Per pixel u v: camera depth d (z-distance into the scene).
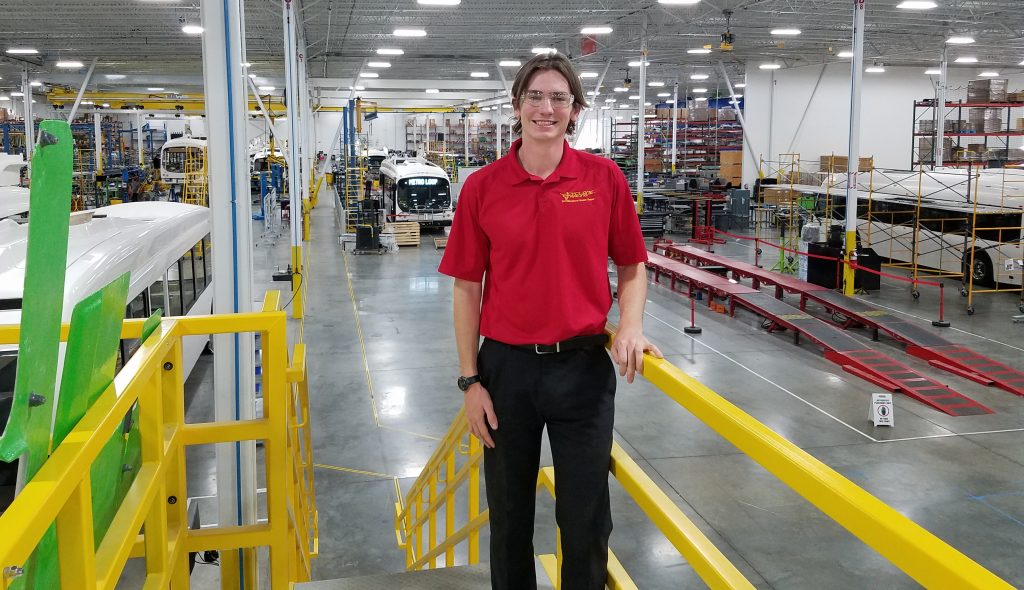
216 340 5.39
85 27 24.89
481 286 2.43
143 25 24.52
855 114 17.34
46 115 44.84
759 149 36.06
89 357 1.60
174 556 2.37
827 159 27.88
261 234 31.36
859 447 9.38
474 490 4.30
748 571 6.54
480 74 38.72
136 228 8.41
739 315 16.94
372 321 16.41
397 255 26.12
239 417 5.50
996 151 31.06
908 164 37.12
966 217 18.19
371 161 44.53
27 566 1.36
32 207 1.25
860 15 16.95
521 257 2.23
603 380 2.31
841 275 18.98
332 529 7.53
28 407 1.30
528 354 2.27
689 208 31.59
